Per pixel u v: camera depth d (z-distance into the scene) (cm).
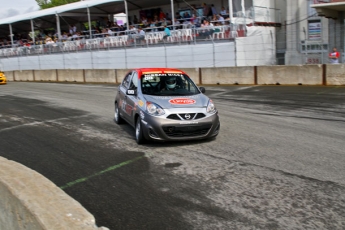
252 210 411
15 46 3603
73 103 1338
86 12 3095
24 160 635
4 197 306
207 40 2125
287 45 2398
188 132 670
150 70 814
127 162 601
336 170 530
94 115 1062
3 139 797
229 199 442
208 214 405
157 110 669
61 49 3027
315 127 808
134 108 736
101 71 2380
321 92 1320
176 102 693
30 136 818
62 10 2991
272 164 566
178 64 2269
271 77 1658
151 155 634
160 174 539
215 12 2400
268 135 750
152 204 436
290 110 1020
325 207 412
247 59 2102
